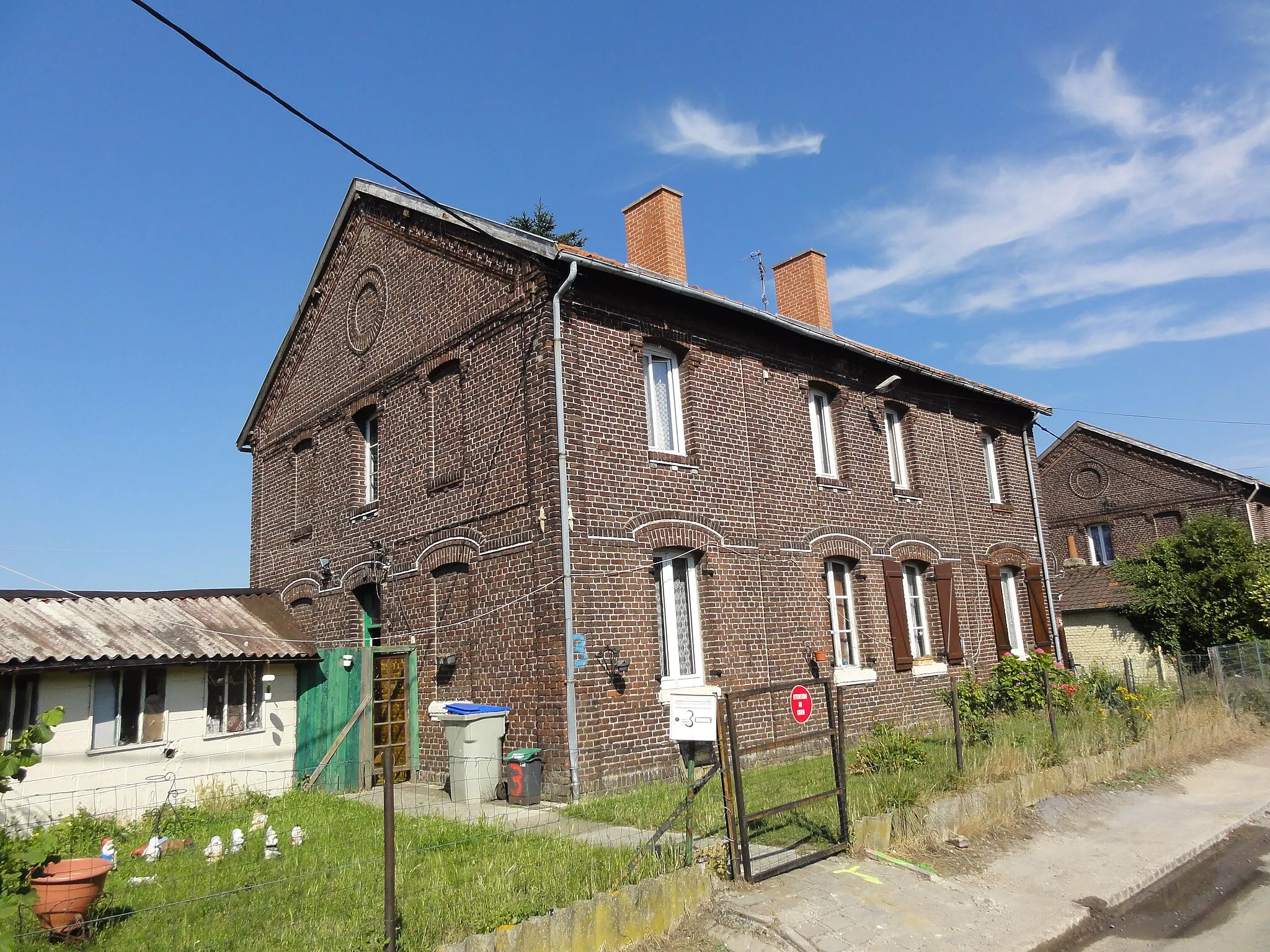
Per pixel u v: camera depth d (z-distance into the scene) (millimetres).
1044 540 20859
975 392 19406
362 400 15672
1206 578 20641
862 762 11164
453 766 11367
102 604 12828
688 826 7586
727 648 13047
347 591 15398
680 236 15633
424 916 6254
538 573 11461
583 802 10422
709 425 13617
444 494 13336
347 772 12594
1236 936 7398
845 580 15844
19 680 10570
